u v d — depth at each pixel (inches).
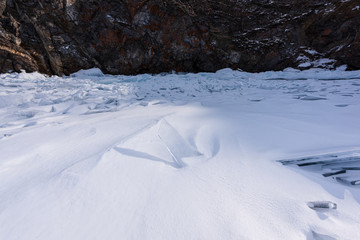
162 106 115.7
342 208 31.1
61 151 50.2
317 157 44.6
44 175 39.1
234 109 103.0
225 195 33.6
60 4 280.1
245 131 65.7
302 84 210.7
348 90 157.1
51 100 133.0
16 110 109.4
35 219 28.1
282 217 28.9
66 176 37.0
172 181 37.5
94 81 260.1
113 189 34.5
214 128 69.4
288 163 44.7
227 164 44.5
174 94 172.4
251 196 33.4
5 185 36.1
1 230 26.4
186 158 48.6
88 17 305.4
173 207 30.7
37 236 25.7
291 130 66.2
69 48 311.3
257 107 107.7
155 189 35.0
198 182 37.4
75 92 168.9
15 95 138.8
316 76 273.1
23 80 230.1
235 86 223.9
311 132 63.9
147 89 201.6
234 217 28.7
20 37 270.1
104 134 61.6
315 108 99.3
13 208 29.9
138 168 41.3
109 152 46.6
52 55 299.7
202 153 51.5
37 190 33.8
